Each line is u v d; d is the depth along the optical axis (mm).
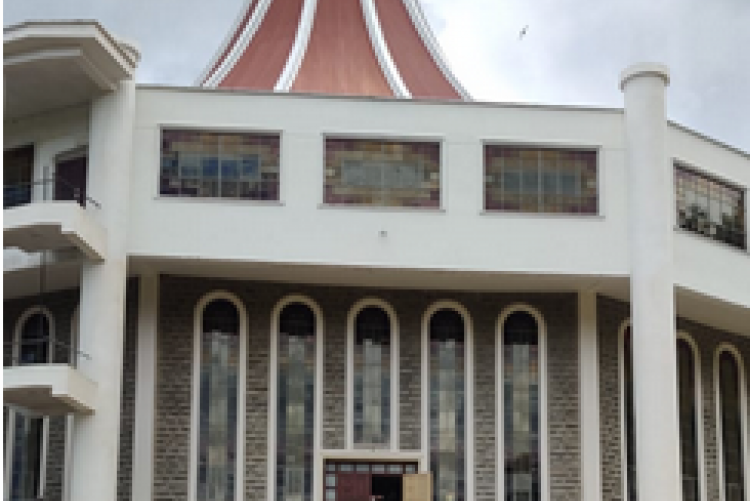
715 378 28609
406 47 31219
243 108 23625
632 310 23406
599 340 25266
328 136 23688
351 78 29734
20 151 25078
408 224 23359
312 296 24953
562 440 24562
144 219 22766
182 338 24109
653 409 22484
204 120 23453
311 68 29984
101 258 22000
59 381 20312
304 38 30484
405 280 24438
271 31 31672
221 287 24562
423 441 24484
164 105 23438
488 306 25312
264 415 24172
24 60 21672
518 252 23469
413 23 31875
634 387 23000
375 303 25125
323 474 24141
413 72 30531
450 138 23891
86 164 23953
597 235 23750
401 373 24812
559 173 24109
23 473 24812
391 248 23219
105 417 21312
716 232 25891
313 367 24641
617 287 24641
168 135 23406
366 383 24719
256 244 22938
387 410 24625
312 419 24375
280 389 24422
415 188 23672
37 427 25016
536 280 24125
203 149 23406
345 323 24906
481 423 24688
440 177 23781
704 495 27453
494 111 24156
